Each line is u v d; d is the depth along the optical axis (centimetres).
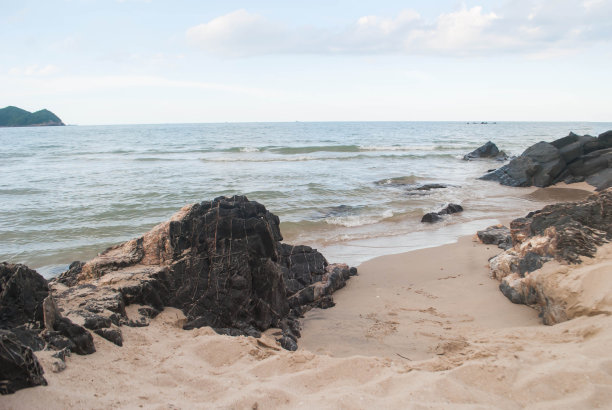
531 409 379
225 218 753
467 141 6500
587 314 612
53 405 351
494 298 848
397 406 379
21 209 1786
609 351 463
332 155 4116
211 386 428
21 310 463
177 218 773
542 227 870
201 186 2316
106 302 580
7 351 351
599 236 770
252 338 588
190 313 678
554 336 567
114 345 502
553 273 715
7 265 479
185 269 712
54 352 430
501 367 441
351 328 731
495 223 1655
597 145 2572
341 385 435
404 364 486
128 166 3212
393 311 809
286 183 2434
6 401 341
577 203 863
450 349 599
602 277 650
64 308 557
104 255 772
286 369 473
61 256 1270
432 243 1373
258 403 388
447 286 951
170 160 3669
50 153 4284
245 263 734
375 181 2561
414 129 12712
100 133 9906
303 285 917
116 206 1850
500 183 2566
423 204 1989
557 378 416
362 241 1414
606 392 387
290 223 1588
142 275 675
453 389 406
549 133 9556
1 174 2744
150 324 601
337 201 2017
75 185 2338
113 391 397
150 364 471
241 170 2995
